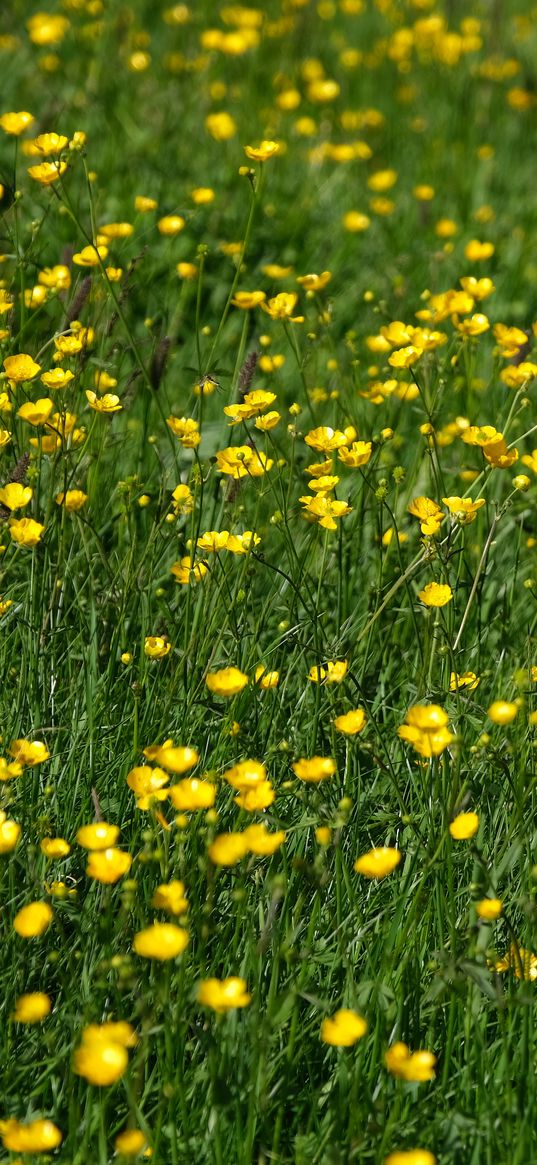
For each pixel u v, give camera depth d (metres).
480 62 10.17
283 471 4.14
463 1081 2.58
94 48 8.99
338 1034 2.31
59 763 3.26
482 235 7.29
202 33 9.73
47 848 2.70
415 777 3.34
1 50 8.81
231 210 6.94
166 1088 2.36
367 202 7.57
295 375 5.55
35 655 3.39
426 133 8.85
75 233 6.26
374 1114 2.40
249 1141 2.38
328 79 9.52
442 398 5.00
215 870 2.73
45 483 4.11
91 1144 2.51
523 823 3.11
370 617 3.78
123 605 3.54
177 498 3.74
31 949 2.81
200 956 2.57
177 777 2.90
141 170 7.30
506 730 3.36
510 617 3.98
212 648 3.61
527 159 8.68
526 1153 2.44
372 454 4.41
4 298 4.02
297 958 2.53
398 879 3.08
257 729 3.40
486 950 2.68
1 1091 2.60
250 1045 2.58
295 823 3.16
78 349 3.82
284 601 3.92
